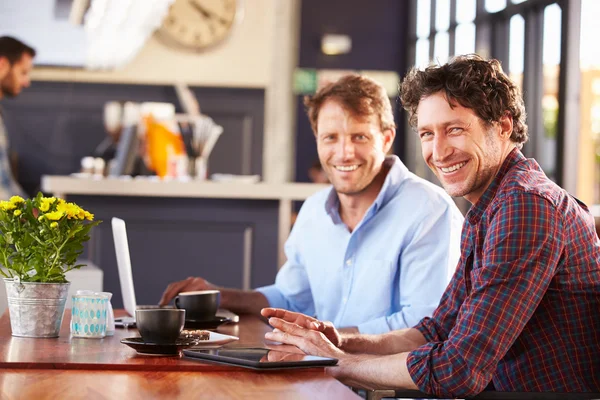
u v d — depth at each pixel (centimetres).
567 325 188
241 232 500
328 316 293
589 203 534
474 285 179
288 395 135
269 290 300
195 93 823
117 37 806
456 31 740
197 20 817
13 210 200
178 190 493
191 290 275
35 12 794
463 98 192
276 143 841
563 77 535
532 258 174
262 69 832
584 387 188
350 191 286
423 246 270
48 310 200
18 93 748
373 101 288
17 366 158
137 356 170
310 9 862
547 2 568
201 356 166
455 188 197
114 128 754
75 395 133
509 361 192
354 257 284
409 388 174
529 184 184
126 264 247
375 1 870
